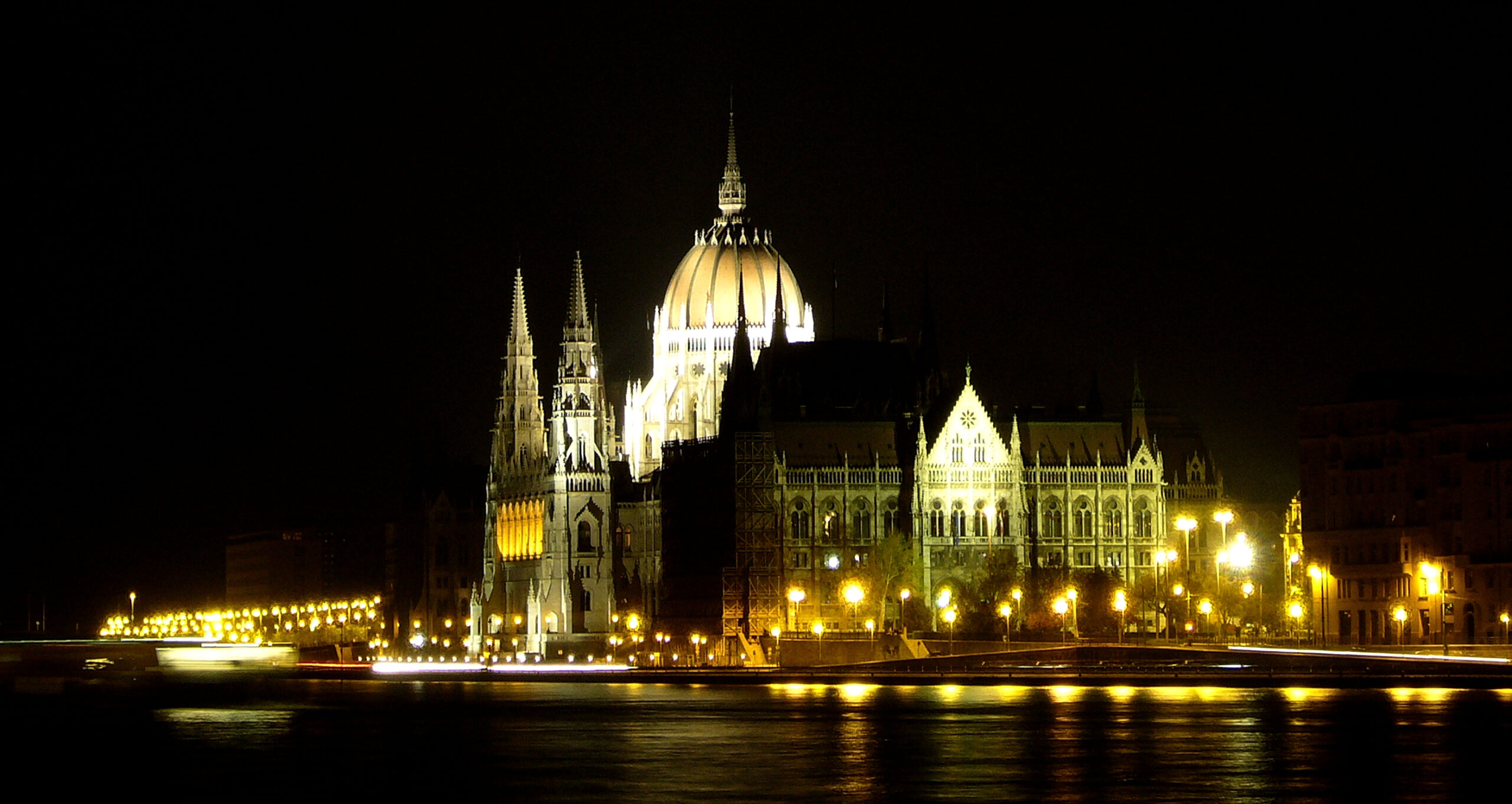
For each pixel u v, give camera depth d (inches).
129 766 6998.0
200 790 6392.7
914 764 6737.2
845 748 7239.2
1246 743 7150.6
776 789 6210.6
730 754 7145.7
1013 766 6663.4
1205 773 6402.6
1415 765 6520.7
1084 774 6432.1
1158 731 7632.9
